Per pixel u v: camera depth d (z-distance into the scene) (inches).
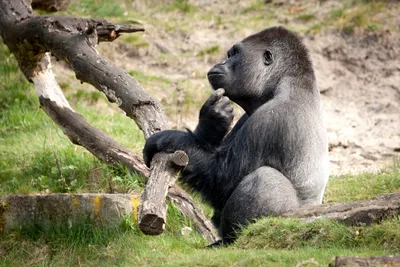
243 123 539.5
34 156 679.1
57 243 505.7
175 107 887.7
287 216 471.5
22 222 525.3
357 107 911.7
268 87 521.7
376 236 433.7
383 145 825.5
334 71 964.0
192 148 480.7
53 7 810.8
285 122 490.9
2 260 496.4
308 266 385.7
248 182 479.2
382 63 968.9
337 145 829.2
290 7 1093.8
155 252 470.3
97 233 506.9
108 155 619.2
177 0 1121.4
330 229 444.8
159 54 989.2
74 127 641.6
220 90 482.6
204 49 998.4
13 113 808.3
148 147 489.1
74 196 522.6
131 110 572.7
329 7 1072.8
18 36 647.1
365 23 1008.2
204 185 489.1
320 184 501.4
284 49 522.3
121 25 619.2
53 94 668.7
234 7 1110.4
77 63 598.9
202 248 491.2
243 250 435.5
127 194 540.4
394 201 457.7
